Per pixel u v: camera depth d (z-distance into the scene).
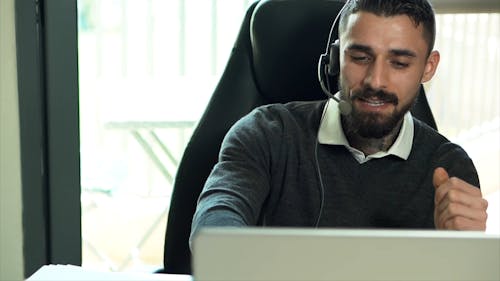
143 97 2.30
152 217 2.50
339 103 1.25
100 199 2.42
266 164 1.32
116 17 2.24
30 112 1.70
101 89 2.29
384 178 1.31
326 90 1.30
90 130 2.33
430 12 1.21
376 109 1.21
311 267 0.58
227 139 1.35
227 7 2.20
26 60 1.67
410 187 1.31
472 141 2.19
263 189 1.28
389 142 1.31
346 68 1.22
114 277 1.01
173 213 1.46
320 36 1.44
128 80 2.29
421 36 1.19
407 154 1.32
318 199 1.30
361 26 1.18
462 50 2.06
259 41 1.43
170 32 2.25
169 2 2.23
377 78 1.18
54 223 1.78
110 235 2.49
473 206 0.98
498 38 2.07
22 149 1.71
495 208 2.23
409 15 1.17
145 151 2.40
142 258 2.47
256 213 1.23
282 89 1.47
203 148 1.45
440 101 2.11
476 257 0.59
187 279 1.02
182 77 2.29
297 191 1.31
